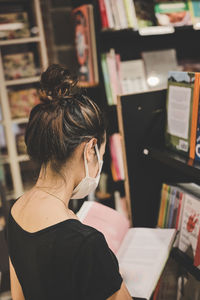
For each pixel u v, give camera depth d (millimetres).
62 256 704
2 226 2215
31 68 2941
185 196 1303
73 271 695
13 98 2949
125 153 1511
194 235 1238
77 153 822
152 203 1621
